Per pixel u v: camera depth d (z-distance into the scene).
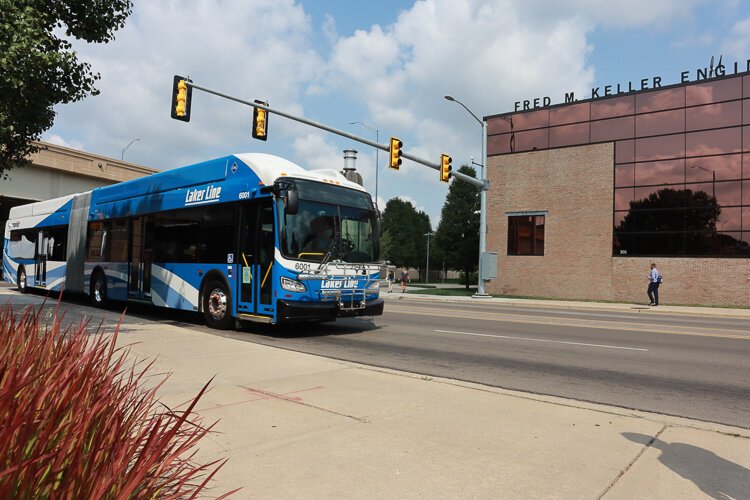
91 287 16.84
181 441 4.27
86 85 10.05
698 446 4.73
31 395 1.98
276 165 11.41
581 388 7.23
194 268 12.84
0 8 8.37
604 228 30.25
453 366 8.55
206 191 12.65
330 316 11.22
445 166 24.72
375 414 5.45
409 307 21.55
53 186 38.69
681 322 17.42
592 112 30.98
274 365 7.82
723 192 26.88
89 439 1.92
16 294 21.02
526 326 14.47
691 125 27.92
